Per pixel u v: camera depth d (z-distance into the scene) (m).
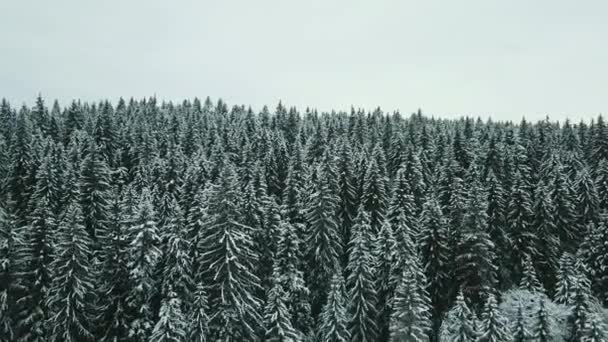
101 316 35.84
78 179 55.94
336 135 94.94
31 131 78.38
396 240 42.72
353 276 39.75
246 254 39.16
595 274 46.00
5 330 33.78
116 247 36.19
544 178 68.00
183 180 62.44
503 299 45.62
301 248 46.50
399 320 33.97
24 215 53.19
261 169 62.16
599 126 77.38
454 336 34.78
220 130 95.81
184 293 36.66
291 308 40.44
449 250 44.34
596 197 57.25
